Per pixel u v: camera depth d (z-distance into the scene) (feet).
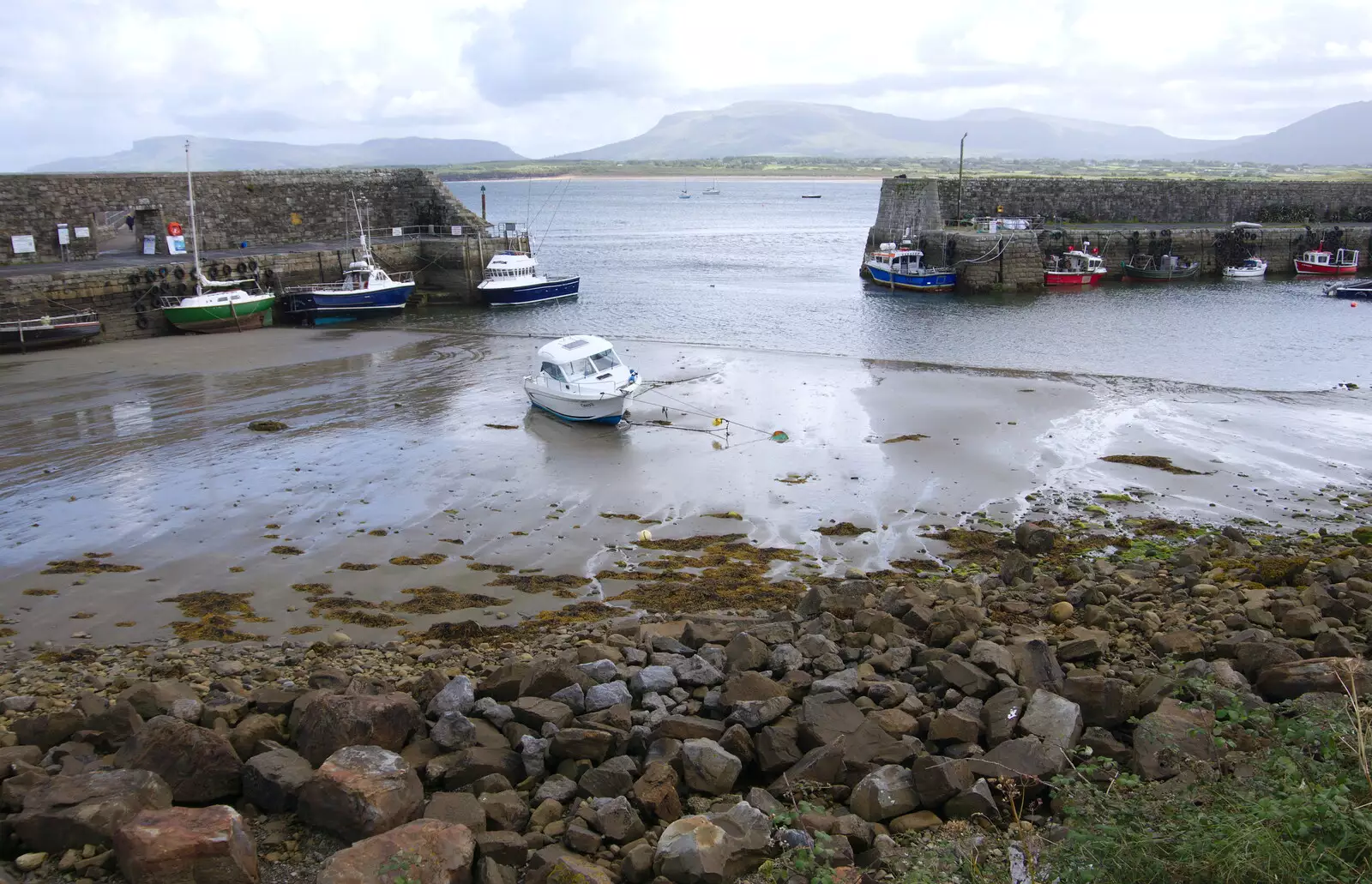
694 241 333.62
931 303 180.75
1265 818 18.78
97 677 39.24
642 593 49.75
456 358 120.57
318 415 90.99
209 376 108.27
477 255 184.24
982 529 59.98
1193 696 28.60
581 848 23.57
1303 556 47.34
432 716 30.68
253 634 45.44
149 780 25.41
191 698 30.86
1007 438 81.61
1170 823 19.88
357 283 163.94
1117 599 40.32
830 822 23.50
